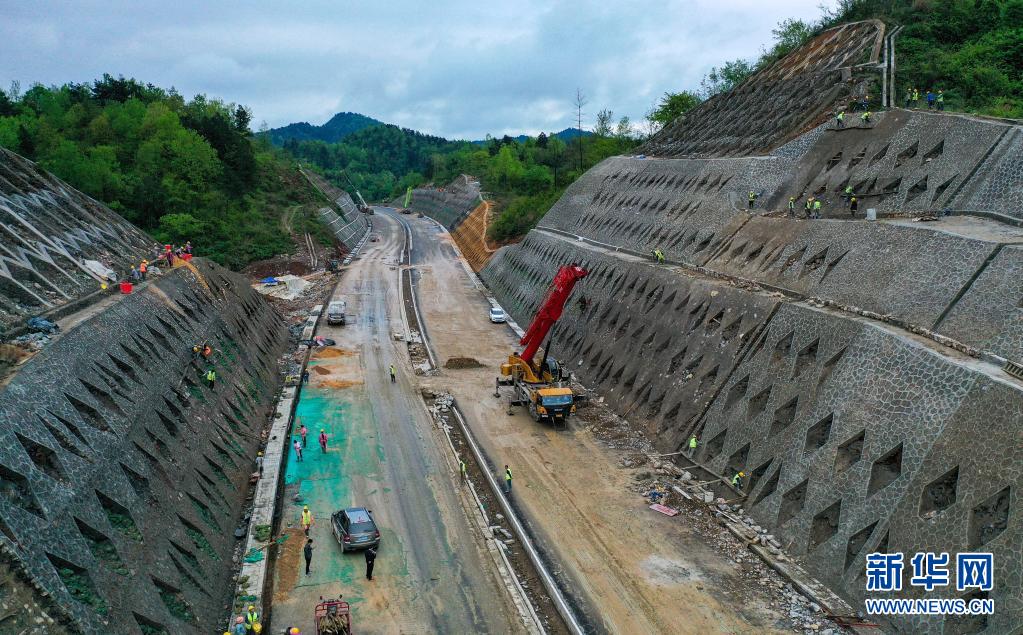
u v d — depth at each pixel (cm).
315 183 13375
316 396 4447
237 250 8225
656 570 2522
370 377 4856
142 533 2133
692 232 4909
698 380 3578
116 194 7738
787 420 2906
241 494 3028
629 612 2283
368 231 13200
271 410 4144
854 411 2556
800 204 4291
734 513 2873
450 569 2558
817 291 3325
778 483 2759
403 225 14325
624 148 11131
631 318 4553
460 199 14900
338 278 8388
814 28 8038
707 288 3925
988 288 2502
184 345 3550
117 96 11431
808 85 5828
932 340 2541
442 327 6391
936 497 2136
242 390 3897
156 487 2402
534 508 3008
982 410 2097
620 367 4400
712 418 3350
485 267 8919
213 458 2991
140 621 1855
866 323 2750
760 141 5319
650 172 6519
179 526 2377
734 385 3291
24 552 1655
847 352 2736
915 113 3925
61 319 2900
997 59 5272
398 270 9019
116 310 3178
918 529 2117
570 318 5453
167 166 8750
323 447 3578
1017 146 3133
